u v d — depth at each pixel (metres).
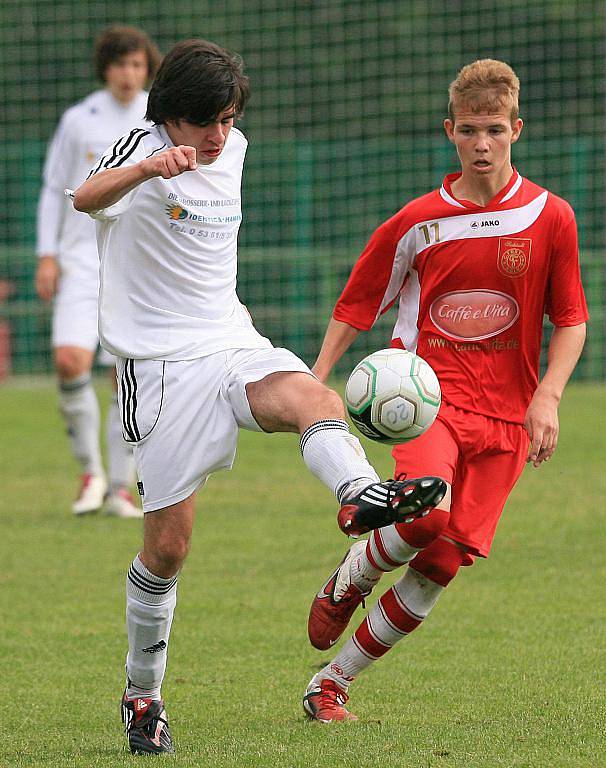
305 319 60.53
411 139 73.62
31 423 45.38
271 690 16.52
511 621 19.80
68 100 77.31
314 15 74.69
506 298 15.55
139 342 13.97
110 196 13.02
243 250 66.12
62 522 28.80
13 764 13.39
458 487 15.45
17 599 21.77
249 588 22.28
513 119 15.36
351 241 66.31
